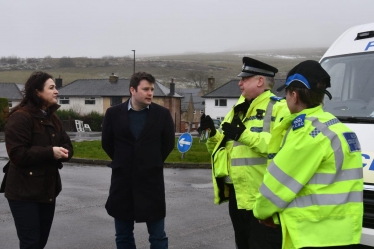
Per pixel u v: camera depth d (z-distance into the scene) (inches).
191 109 2792.8
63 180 435.8
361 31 237.8
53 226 269.6
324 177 118.6
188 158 587.5
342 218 117.6
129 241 192.5
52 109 178.4
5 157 646.5
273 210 122.5
